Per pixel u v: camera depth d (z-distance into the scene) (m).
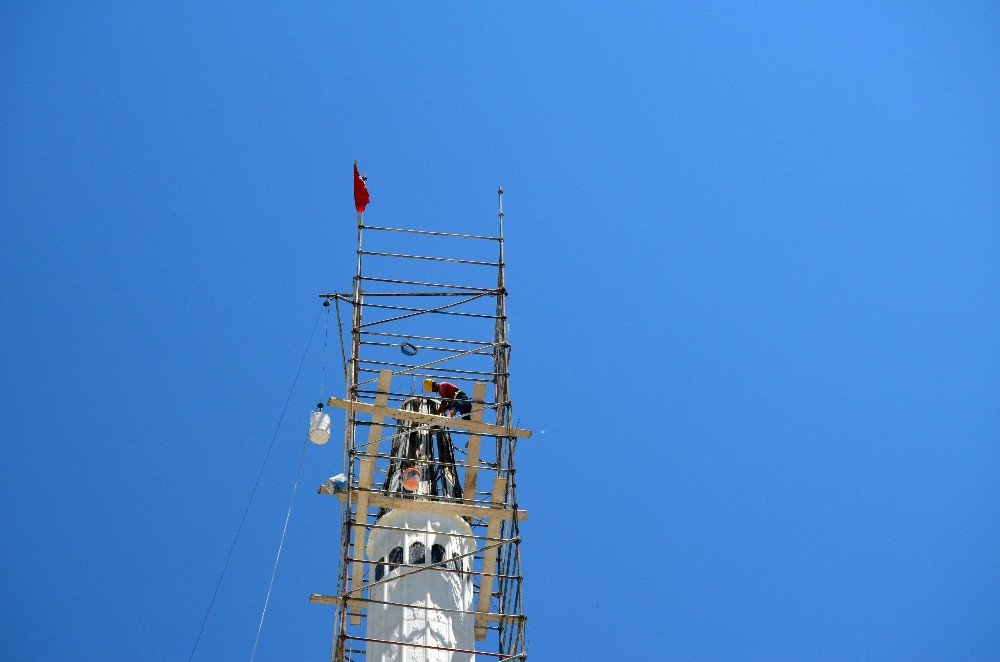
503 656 87.62
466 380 95.81
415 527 91.94
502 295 99.88
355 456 91.12
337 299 97.69
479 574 89.50
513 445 92.25
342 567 90.62
